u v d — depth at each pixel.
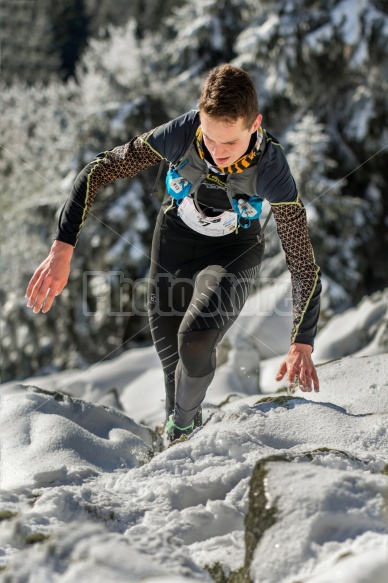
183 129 4.12
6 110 26.03
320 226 20.03
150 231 21.14
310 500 2.75
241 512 3.22
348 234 20.58
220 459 3.66
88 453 4.55
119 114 21.38
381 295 10.59
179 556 2.69
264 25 20.72
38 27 59.75
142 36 49.56
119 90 22.41
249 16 22.88
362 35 19.30
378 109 21.16
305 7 20.41
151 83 22.64
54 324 23.14
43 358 23.56
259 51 20.59
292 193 4.06
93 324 22.05
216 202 4.29
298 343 4.08
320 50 19.64
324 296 13.06
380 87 20.52
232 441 3.76
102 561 2.44
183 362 4.17
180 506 3.37
